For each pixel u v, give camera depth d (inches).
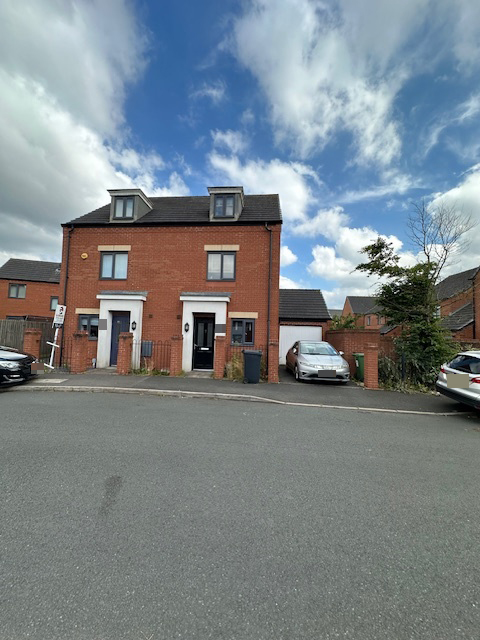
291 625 71.1
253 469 151.9
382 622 72.6
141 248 500.4
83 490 126.9
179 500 121.9
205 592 79.0
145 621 70.9
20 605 73.7
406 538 103.7
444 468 160.6
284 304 689.0
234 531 103.9
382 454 177.8
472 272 1037.8
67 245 513.0
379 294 470.3
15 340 518.6
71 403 268.8
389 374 406.3
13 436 185.6
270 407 282.8
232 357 445.4
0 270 1085.8
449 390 283.9
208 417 239.6
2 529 101.3
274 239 479.8
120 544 95.7
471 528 110.3
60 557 89.4
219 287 482.6
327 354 432.1
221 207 499.2
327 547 97.7
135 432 198.2
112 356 493.7
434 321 427.5
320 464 160.6
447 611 75.9
